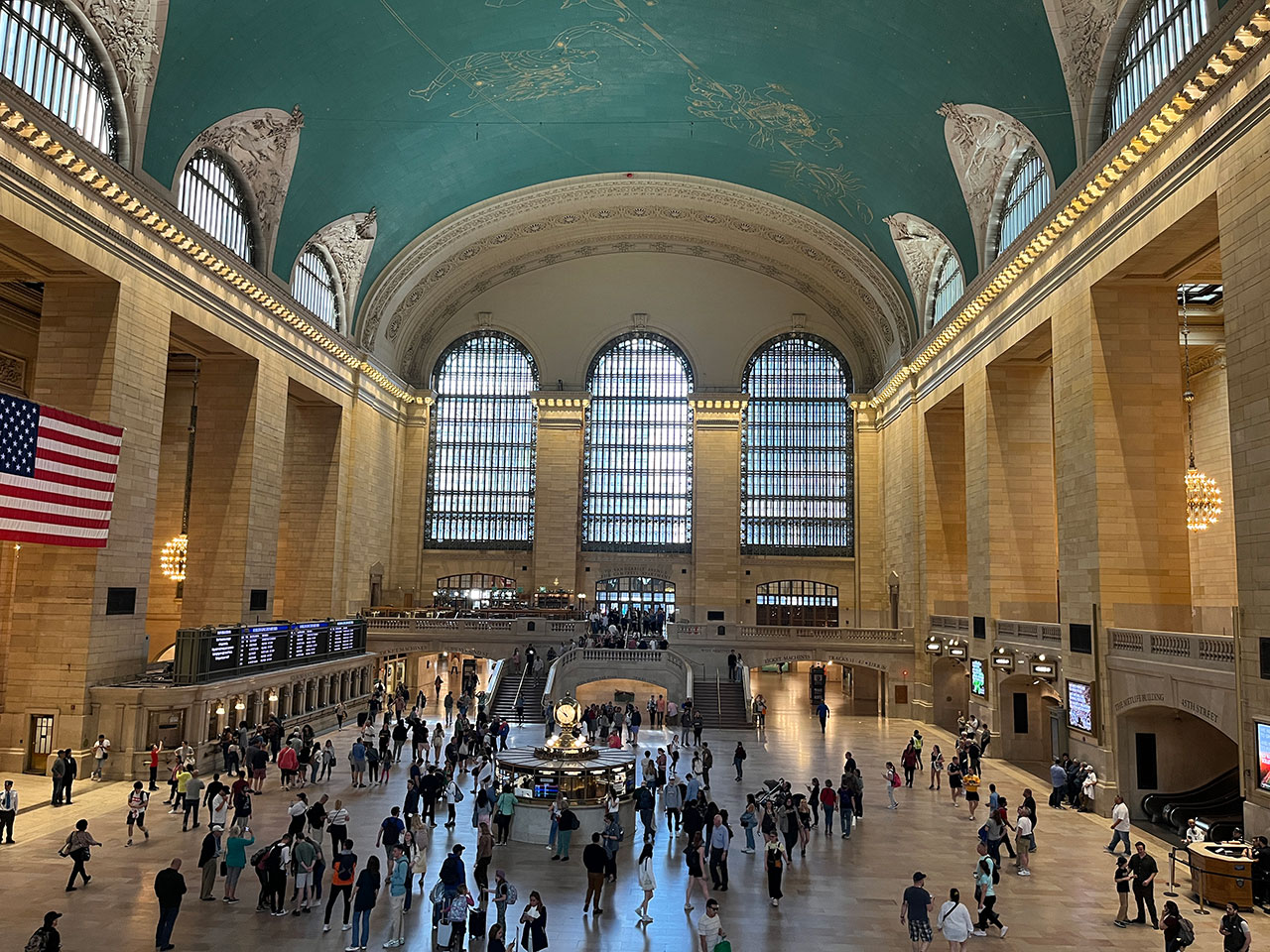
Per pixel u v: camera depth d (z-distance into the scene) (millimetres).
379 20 25297
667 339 48344
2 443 17812
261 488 30156
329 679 32688
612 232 46281
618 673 36000
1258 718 15156
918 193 31625
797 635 38438
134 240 22906
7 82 18000
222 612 28906
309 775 23125
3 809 16062
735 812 20141
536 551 46062
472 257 44219
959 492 36188
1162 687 18688
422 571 47031
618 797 18500
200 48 22656
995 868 14859
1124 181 20484
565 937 12781
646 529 47812
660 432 48312
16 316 27594
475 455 47969
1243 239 16031
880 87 27516
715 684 36219
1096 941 12789
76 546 19844
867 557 46312
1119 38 20984
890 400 42562
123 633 22781
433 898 11906
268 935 12328
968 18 22859
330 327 34875
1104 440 21719
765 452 48188
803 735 31891
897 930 13148
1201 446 31938
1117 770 20656
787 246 43562
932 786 23391
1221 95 16719
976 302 29469
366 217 34719
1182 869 16453
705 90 30766
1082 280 22531
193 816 17531
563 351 47750
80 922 12500
